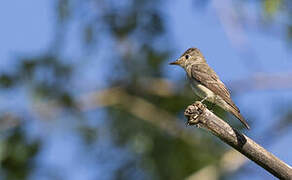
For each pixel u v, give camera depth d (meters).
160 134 15.25
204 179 14.77
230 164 14.91
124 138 15.18
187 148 15.11
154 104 15.67
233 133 8.60
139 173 14.92
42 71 15.12
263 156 8.53
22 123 15.12
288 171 8.49
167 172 14.91
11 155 14.91
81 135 15.21
